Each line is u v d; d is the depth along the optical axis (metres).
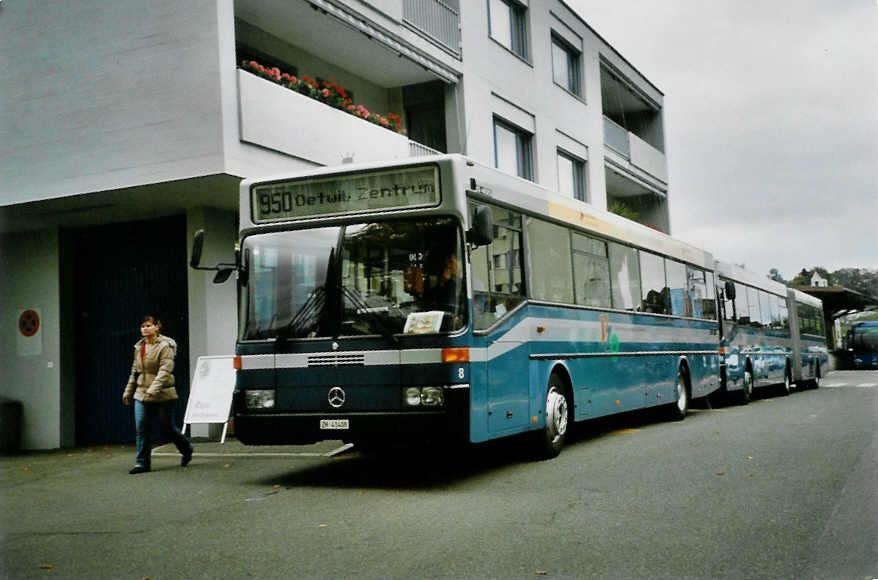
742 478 8.55
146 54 12.98
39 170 13.70
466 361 8.20
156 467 10.93
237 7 15.06
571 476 8.94
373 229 8.56
